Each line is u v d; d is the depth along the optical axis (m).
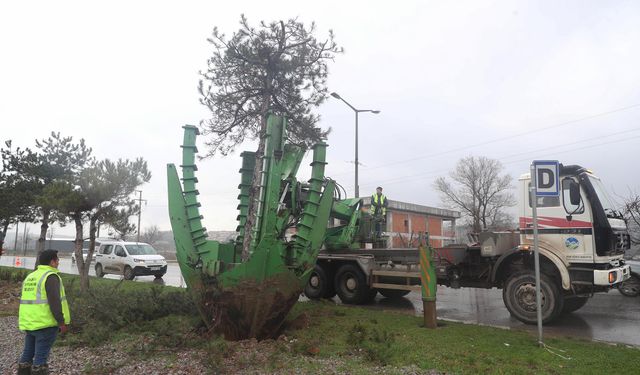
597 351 6.38
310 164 7.67
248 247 8.23
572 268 8.45
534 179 7.15
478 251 9.88
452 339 7.08
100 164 12.90
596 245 8.30
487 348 6.53
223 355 5.92
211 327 6.85
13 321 8.82
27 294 5.04
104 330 7.20
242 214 8.78
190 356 6.04
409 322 8.55
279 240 7.11
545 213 8.89
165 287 14.11
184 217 7.22
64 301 5.16
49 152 17.02
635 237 17.06
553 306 8.45
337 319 8.80
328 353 6.19
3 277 15.95
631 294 12.94
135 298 8.68
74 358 6.07
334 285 12.30
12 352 6.51
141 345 6.51
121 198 13.27
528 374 5.32
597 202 8.41
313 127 11.56
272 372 5.39
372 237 12.77
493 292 14.78
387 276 11.01
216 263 6.84
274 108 11.38
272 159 6.91
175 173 7.38
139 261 20.23
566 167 8.74
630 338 7.74
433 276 8.19
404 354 6.14
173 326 7.20
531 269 9.00
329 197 7.57
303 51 11.24
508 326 8.84
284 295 6.71
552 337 7.51
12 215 17.17
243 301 6.52
